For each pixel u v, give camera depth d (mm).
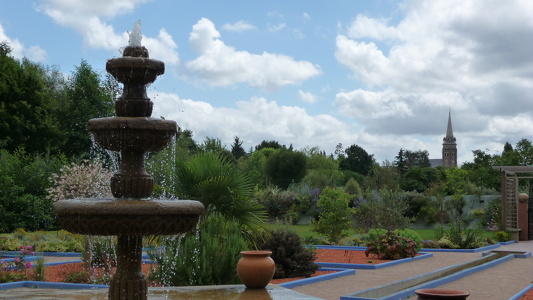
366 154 76375
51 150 33219
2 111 32406
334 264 15156
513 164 45031
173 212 5824
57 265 13945
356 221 28891
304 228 30312
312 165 57125
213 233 10859
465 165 55250
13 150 32188
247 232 12266
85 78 35750
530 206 28062
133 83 6457
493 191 39188
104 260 12039
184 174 12195
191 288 8469
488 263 15906
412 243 17984
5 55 36625
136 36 6695
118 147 6336
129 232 5836
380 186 48219
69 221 5844
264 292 8078
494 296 10586
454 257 18734
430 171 56375
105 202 5707
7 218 23078
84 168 14727
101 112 36062
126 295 6262
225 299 7445
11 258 15836
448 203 34219
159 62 6457
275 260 12633
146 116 6477
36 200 23625
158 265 10258
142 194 6395
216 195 11891
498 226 27172
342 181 55781
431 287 11430
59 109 35812
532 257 19281
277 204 34125
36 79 34656
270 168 52094
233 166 12750
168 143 6461
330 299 9945
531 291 10867
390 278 12969
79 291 8203
